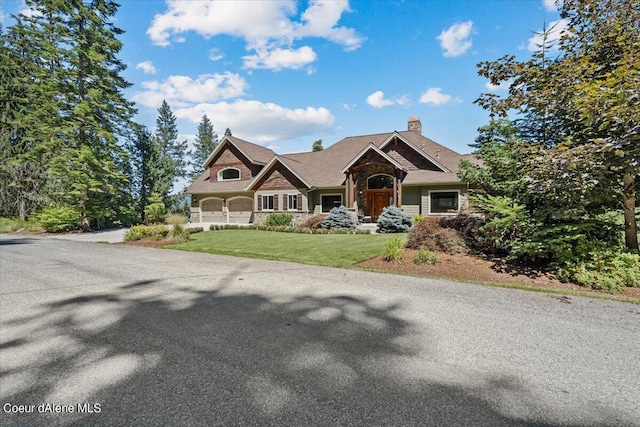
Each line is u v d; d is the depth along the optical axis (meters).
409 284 6.36
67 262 9.18
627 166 5.70
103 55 23.17
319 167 25.44
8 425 2.34
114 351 3.51
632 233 7.15
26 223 25.02
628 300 5.28
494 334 3.93
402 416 2.41
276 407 2.51
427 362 3.24
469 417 2.40
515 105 7.74
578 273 6.42
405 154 21.78
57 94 22.11
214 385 2.83
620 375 3.01
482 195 9.21
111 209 28.16
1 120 25.92
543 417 2.41
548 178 6.45
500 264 7.78
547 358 3.33
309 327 4.16
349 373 3.02
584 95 6.37
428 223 10.03
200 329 4.12
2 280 6.94
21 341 3.80
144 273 7.55
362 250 10.34
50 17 21.80
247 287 6.20
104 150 24.94
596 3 6.98
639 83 5.30
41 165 25.09
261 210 24.61
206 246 12.34
